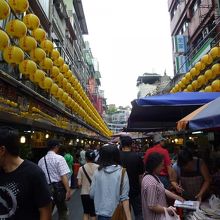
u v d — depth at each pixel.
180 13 31.28
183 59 25.36
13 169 2.92
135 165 6.47
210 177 5.70
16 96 8.87
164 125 11.40
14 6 6.40
